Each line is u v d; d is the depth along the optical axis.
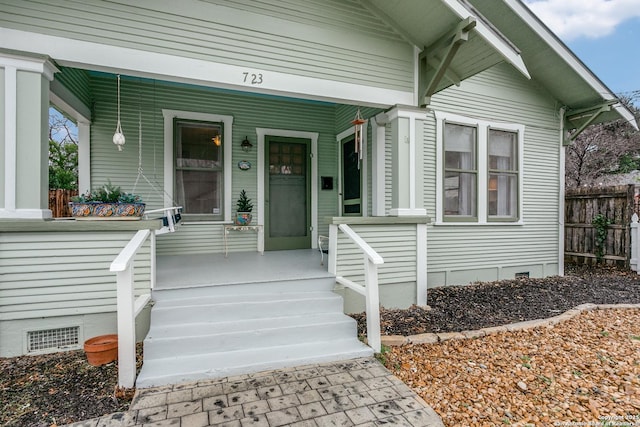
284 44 3.75
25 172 2.90
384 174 5.16
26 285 2.91
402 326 3.67
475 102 5.93
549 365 2.81
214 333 2.92
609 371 2.70
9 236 2.86
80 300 3.05
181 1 3.38
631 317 3.98
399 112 4.28
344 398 2.29
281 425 2.01
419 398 2.31
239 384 2.47
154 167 5.23
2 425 1.99
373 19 4.15
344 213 6.14
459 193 5.90
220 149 5.61
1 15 2.89
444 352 3.06
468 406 2.25
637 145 10.48
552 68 5.96
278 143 6.02
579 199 7.58
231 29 3.55
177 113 5.34
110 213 3.18
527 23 5.35
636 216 6.64
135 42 3.24
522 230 6.39
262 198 5.82
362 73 4.11
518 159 6.30
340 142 6.23
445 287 5.59
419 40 4.29
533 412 2.20
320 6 3.90
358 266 4.07
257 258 5.02
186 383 2.47
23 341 2.91
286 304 3.33
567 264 7.68
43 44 2.98
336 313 3.43
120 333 2.35
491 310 4.29
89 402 2.23
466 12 3.51
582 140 10.32
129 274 2.39
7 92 2.84
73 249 3.02
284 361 2.73
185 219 5.39
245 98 5.77
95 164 4.97
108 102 5.03
